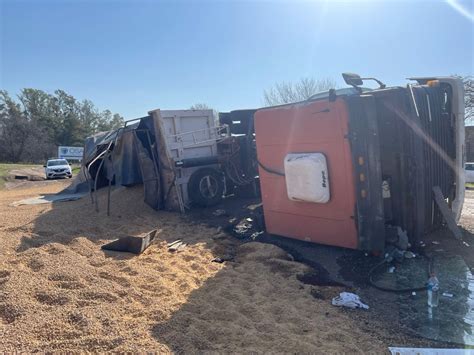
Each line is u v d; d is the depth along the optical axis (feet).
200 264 18.35
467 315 12.50
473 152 75.51
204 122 35.01
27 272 14.80
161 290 14.70
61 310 11.94
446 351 10.46
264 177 21.57
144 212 30.50
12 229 22.17
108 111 303.07
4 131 193.77
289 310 13.11
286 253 19.16
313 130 18.30
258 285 15.52
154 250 20.85
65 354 9.75
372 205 16.74
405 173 17.63
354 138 16.75
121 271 16.75
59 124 248.93
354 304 13.46
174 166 30.68
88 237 22.40
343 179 17.40
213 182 32.55
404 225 17.95
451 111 19.86
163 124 30.91
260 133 21.26
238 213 29.04
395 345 10.94
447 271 15.72
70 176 99.45
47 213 28.68
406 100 17.42
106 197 34.96
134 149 33.47
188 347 10.52
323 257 18.44
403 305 13.52
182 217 29.07
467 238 19.27
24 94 254.47
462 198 20.26
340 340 11.15
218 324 12.02
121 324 11.54
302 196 18.74
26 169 113.50
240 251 20.57
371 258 17.51
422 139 17.79
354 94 17.47
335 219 18.15
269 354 10.23
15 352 9.64
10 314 11.52
